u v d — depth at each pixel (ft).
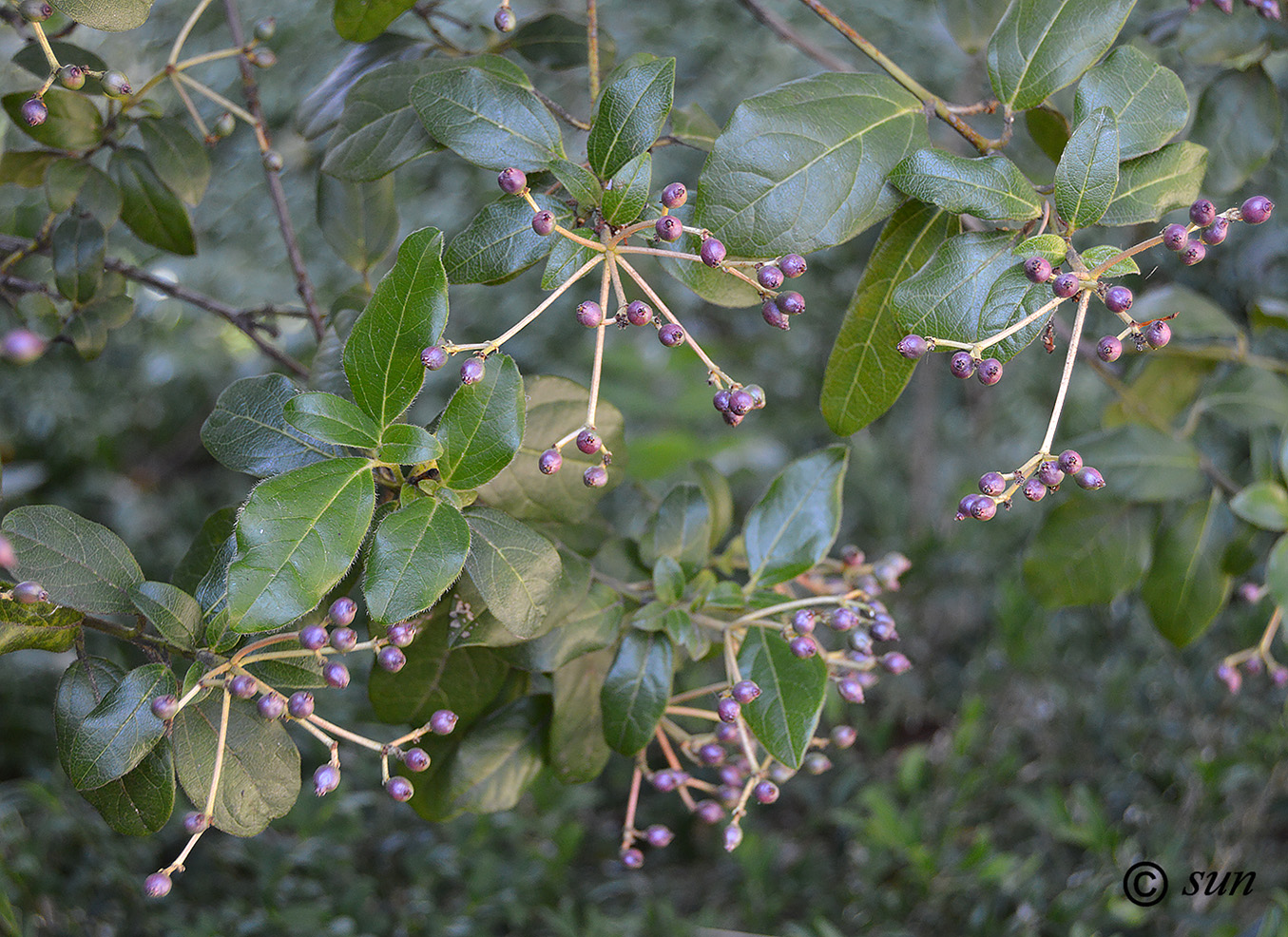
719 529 2.51
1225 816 3.25
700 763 2.13
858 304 1.95
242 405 1.93
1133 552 2.58
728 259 1.83
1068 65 1.90
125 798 1.80
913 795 3.41
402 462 1.73
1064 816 3.11
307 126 2.40
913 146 1.87
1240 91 2.46
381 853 3.27
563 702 2.16
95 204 2.38
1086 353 2.75
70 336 2.47
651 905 3.08
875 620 1.97
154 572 5.72
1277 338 3.82
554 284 1.81
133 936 2.85
